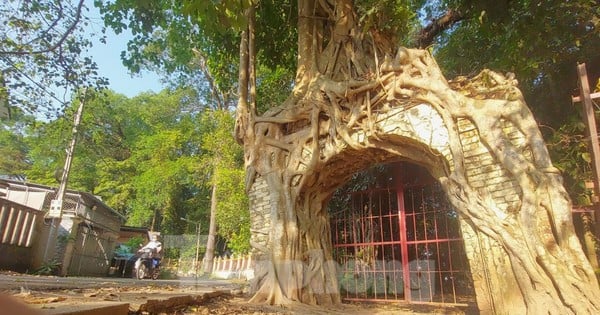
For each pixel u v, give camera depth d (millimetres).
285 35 12227
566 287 4953
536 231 5348
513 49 8148
